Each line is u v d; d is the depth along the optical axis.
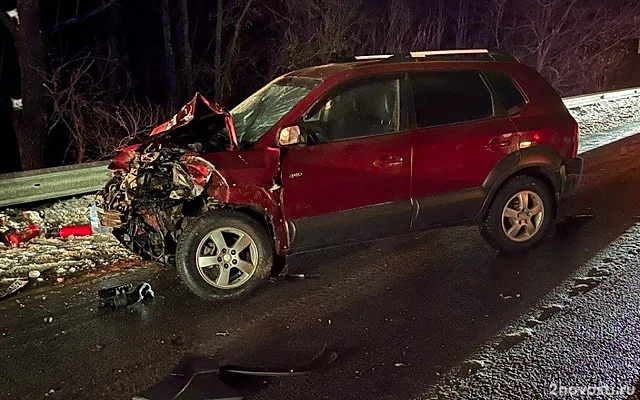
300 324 4.46
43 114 13.52
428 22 25.09
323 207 4.96
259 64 21.44
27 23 12.83
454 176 5.36
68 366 3.97
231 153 4.77
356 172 5.01
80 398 3.60
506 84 5.65
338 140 5.00
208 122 5.41
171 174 5.01
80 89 16.45
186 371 3.84
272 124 5.06
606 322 4.17
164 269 5.68
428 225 5.39
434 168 5.27
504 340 4.02
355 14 20.91
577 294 4.66
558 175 5.80
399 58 5.38
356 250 5.99
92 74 18.84
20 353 4.16
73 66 17.44
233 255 4.90
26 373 3.90
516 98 5.66
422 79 5.33
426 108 5.31
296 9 20.00
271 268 5.02
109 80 18.55
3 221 6.95
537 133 5.62
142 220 5.14
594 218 6.65
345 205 5.02
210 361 3.97
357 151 5.01
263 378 3.73
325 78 5.13
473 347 3.97
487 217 5.60
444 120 5.36
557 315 4.33
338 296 4.92
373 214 5.12
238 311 4.73
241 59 21.16
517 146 5.55
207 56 21.89
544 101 5.77
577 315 4.31
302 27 20.44
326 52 20.48
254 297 4.97
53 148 16.17
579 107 15.30
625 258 5.34
